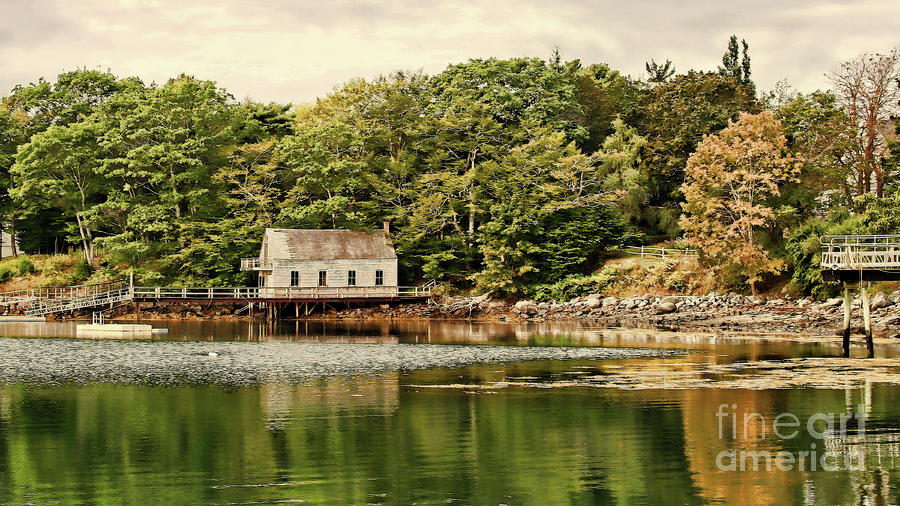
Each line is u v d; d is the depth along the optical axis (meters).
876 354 46.50
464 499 21.03
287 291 78.12
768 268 72.31
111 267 85.38
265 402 32.53
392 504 20.66
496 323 72.56
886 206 68.94
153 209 81.88
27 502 20.95
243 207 86.12
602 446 25.67
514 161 87.12
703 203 73.88
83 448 25.66
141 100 86.56
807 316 65.19
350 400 32.94
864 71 76.50
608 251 85.69
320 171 85.56
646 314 73.62
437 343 54.72
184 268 83.19
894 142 75.62
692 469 23.47
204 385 36.53
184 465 23.88
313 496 21.25
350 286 80.81
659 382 36.78
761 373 39.12
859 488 21.97
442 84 100.75
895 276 45.78
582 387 35.72
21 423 28.89
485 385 36.47
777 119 78.62
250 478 22.70
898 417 29.27
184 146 82.94
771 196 76.69
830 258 48.12
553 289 81.25
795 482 22.36
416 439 26.55
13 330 65.00
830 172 76.44
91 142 85.62
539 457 24.53
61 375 39.34
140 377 38.81
